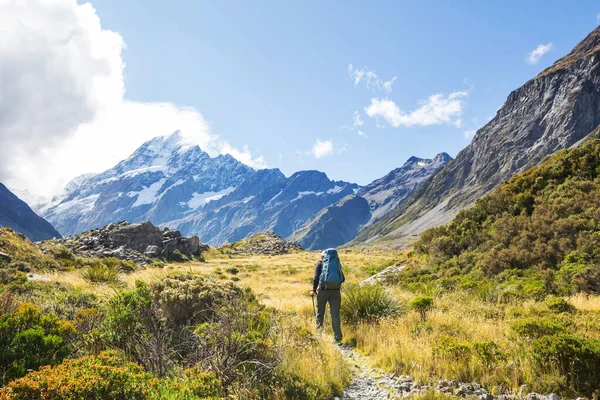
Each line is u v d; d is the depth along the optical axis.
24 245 23.80
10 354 4.06
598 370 4.80
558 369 4.94
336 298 7.80
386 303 9.11
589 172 19.02
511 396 4.54
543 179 20.56
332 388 5.02
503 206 21.19
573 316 8.58
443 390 4.76
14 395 2.89
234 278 27.16
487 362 5.48
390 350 6.19
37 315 4.89
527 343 6.07
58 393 3.00
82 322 6.04
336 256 8.05
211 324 5.66
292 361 5.56
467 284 14.90
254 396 4.50
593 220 15.84
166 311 6.93
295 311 10.46
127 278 18.41
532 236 17.09
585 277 12.86
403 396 4.71
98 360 3.70
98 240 44.25
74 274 20.42
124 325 5.17
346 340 7.47
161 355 4.80
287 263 50.59
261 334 5.81
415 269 21.33
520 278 14.71
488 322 8.45
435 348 6.07
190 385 3.93
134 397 3.32
